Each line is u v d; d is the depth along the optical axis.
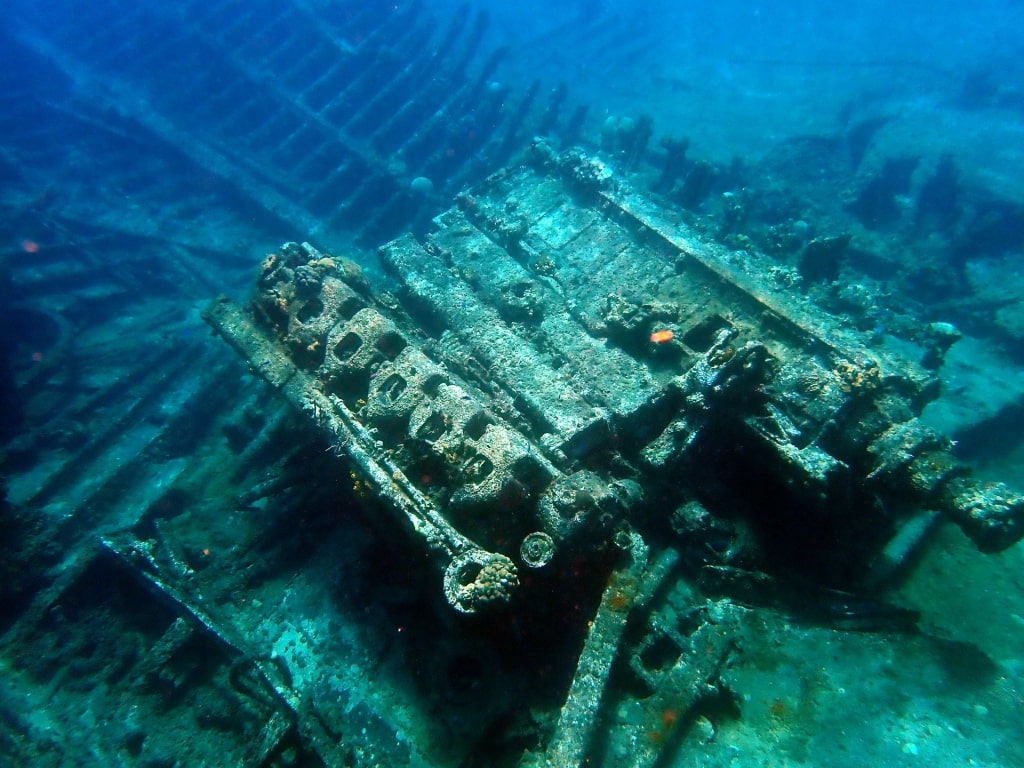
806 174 13.18
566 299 6.40
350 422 4.73
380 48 13.66
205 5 15.48
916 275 9.80
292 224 11.32
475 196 8.00
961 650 4.29
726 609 4.45
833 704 3.92
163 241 12.84
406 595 5.15
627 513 4.52
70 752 5.22
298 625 5.20
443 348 5.82
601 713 3.86
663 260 6.54
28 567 6.76
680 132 16.48
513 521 4.32
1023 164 11.48
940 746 3.67
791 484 4.51
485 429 4.51
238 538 6.45
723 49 24.91
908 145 13.34
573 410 4.93
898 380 4.86
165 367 10.25
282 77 13.70
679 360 5.63
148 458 8.23
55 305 11.65
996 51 19.81
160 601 5.97
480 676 4.57
